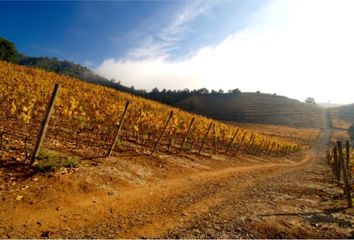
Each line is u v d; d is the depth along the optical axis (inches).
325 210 331.0
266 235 241.8
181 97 7608.3
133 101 1274.6
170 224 253.0
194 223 260.2
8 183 256.7
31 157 316.5
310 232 253.3
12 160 305.0
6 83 709.9
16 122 499.8
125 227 235.1
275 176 650.8
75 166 342.6
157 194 348.2
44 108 536.4
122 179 361.1
